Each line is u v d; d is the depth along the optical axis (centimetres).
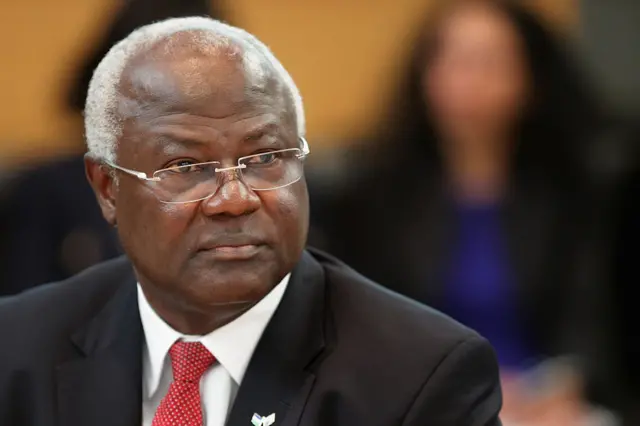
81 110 1017
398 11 1401
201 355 590
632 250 1159
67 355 623
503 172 1130
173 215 548
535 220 1118
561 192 1133
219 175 546
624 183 1159
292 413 574
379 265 1130
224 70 550
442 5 1167
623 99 1326
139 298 621
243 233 544
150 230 558
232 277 546
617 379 1137
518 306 1096
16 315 650
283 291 608
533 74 1135
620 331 1156
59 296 659
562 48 1152
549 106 1138
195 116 545
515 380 1014
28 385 616
